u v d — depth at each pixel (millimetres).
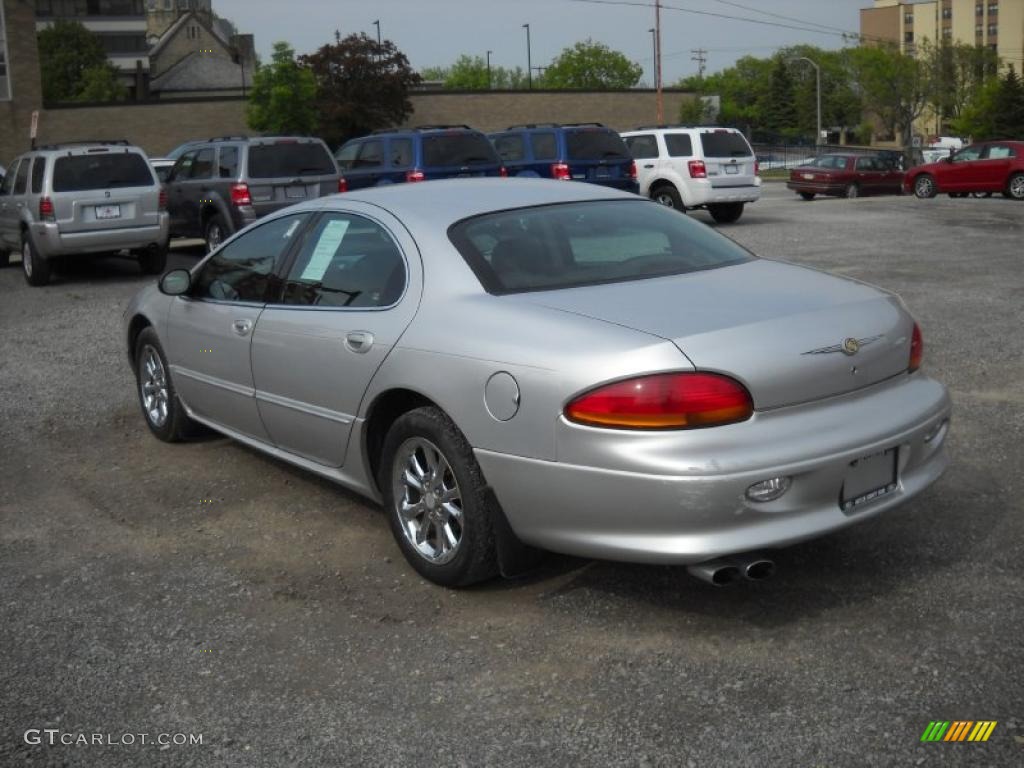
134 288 13820
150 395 6617
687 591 4145
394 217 4652
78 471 6051
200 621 4082
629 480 3535
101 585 4457
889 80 89625
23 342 10125
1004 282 11500
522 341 3826
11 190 15391
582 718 3293
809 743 3098
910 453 3943
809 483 3619
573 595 4160
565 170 19516
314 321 4773
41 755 3209
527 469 3783
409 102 50375
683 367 3516
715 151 20969
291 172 15781
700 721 3240
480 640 3836
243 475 5867
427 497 4277
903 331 4074
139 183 14641
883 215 21266
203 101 45406
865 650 3619
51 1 104688
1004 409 6473
